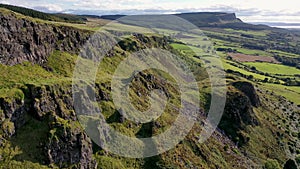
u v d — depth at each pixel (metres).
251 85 180.62
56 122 79.44
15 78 87.44
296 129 177.88
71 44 126.88
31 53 103.31
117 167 83.44
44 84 87.06
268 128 160.38
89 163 79.31
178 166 92.81
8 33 97.06
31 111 80.62
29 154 72.88
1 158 69.31
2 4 161.12
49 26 119.62
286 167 128.62
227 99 156.38
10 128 74.50
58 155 75.44
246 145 136.25
